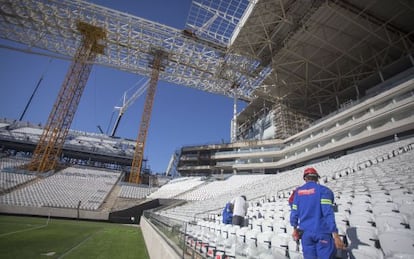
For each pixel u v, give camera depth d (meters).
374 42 30.00
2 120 53.03
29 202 25.31
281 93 44.34
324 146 32.12
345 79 37.09
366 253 3.07
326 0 24.70
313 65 35.72
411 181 8.14
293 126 43.78
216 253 3.96
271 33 32.28
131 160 52.44
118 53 41.59
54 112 39.00
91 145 53.12
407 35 27.53
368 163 17.27
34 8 33.50
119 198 32.56
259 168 43.69
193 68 41.47
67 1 31.98
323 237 2.54
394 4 24.67
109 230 16.73
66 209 24.89
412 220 4.00
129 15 33.03
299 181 20.02
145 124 44.44
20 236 10.72
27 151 46.47
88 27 36.28
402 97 22.70
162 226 7.39
